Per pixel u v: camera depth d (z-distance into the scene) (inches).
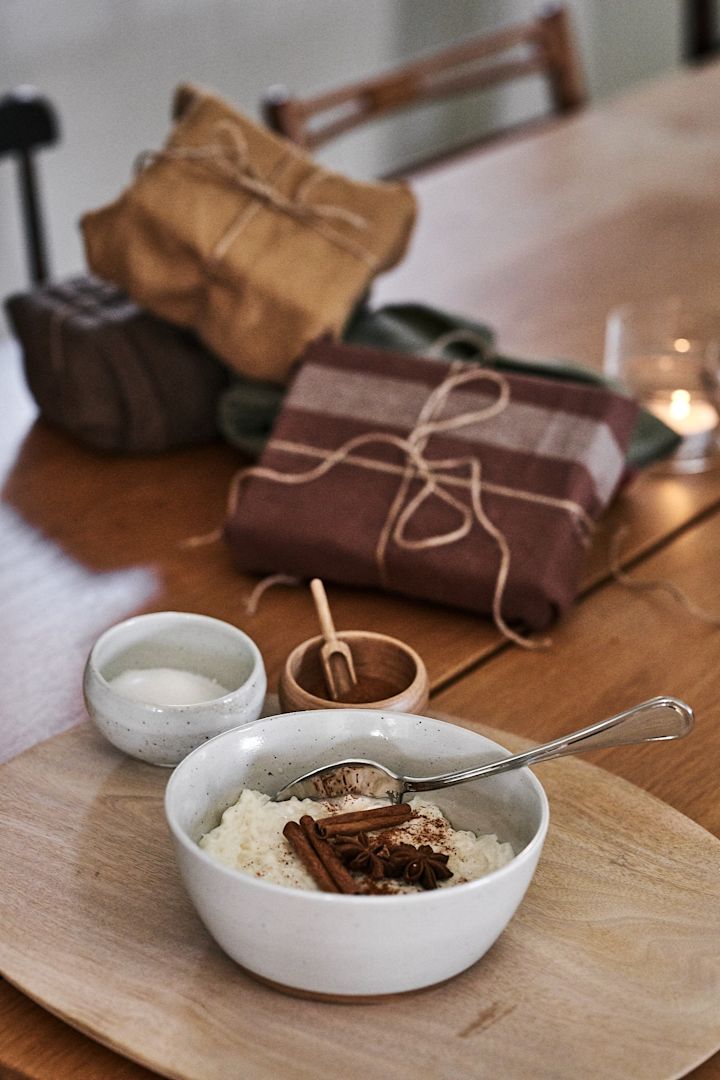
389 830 34.5
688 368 51.7
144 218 49.8
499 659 42.8
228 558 46.9
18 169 65.4
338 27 128.8
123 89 111.1
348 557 44.1
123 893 34.9
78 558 46.9
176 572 46.3
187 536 48.0
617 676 42.1
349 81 132.4
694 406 51.3
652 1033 32.0
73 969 33.2
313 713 35.5
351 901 31.2
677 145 78.4
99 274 51.4
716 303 59.7
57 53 104.5
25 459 51.8
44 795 37.4
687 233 66.6
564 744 34.6
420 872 33.4
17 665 42.6
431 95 79.4
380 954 31.7
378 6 132.6
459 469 44.6
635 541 47.6
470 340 52.4
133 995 32.7
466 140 149.8
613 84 163.3
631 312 52.2
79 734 39.2
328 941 31.6
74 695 41.5
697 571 46.4
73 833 36.4
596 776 37.8
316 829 34.1
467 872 33.9
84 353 50.6
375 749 35.6
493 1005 32.6
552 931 34.0
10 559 46.8
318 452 45.7
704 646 43.3
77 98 107.7
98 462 51.8
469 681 41.8
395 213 50.8
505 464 44.4
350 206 50.5
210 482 50.8
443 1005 32.6
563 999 32.7
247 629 43.8
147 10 110.3
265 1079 31.3
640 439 49.2
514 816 34.5
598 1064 31.5
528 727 40.3
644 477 51.0
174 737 37.0
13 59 101.3
